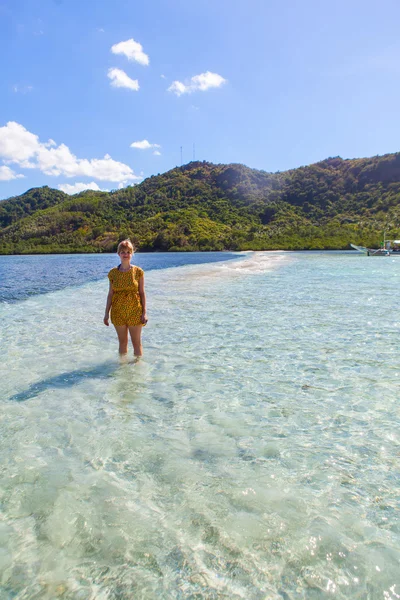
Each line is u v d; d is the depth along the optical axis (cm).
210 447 306
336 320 791
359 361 519
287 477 264
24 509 234
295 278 1816
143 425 346
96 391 428
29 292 1451
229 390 428
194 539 208
